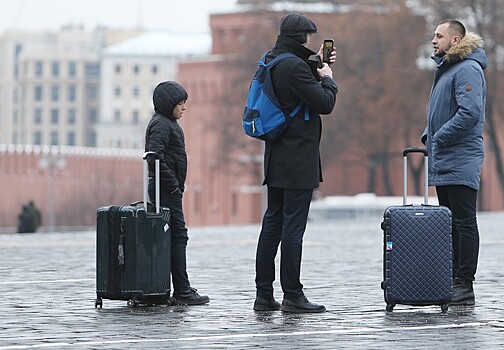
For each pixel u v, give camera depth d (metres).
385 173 136.88
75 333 16.91
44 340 16.25
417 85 131.75
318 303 20.55
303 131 19.12
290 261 19.16
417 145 138.25
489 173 154.12
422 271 19.03
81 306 20.11
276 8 147.75
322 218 107.62
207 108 173.62
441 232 19.02
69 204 166.25
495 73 128.50
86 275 26.12
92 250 35.38
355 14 139.00
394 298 19.06
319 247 37.47
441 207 19.09
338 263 29.97
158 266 19.89
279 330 17.23
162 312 19.28
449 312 19.20
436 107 20.56
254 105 19.17
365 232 52.31
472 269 20.31
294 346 15.77
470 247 20.31
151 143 20.50
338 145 135.75
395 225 19.02
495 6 127.81
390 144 140.12
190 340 16.25
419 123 132.38
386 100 131.25
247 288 23.14
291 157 19.11
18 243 40.12
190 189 174.75
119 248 19.69
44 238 45.59
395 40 133.50
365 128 134.00
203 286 23.55
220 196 170.12
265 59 19.38
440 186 20.52
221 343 16.00
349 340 16.30
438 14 130.75
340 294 22.09
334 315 18.88
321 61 19.39
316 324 17.86
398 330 17.20
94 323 17.94
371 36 135.25
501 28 127.44
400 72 132.62
